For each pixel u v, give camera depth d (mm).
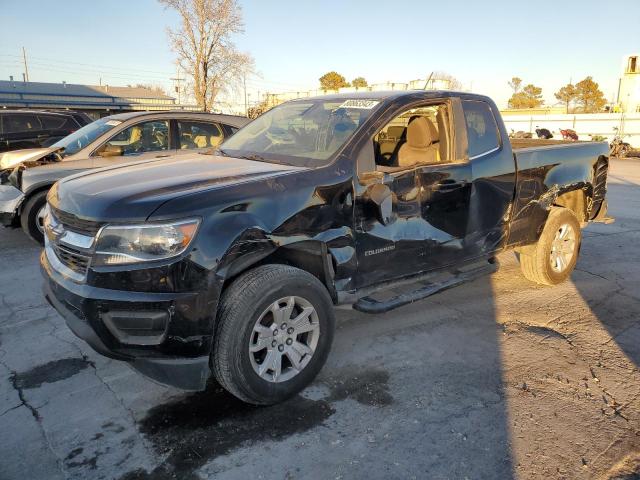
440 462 2592
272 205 2994
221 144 4480
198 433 2818
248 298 2834
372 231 3502
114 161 6902
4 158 7270
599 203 5680
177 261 2656
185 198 2779
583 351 3812
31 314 4410
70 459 2607
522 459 2615
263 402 3021
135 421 2924
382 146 4535
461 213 4098
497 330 4168
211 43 41438
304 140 3793
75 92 44375
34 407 3045
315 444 2732
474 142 4246
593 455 2652
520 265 5562
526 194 4672
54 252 3156
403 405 3096
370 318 4371
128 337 2707
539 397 3188
